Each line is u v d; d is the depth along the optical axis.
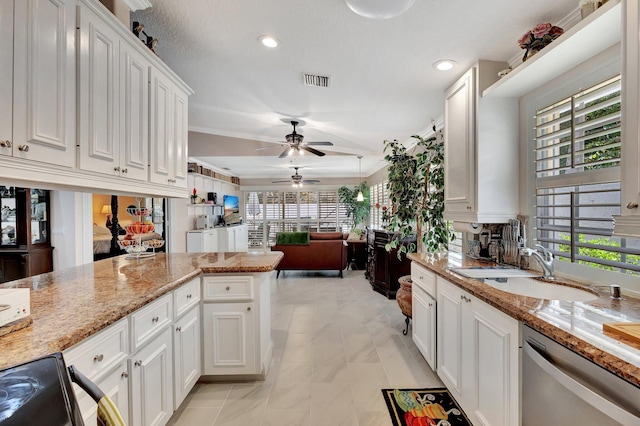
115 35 1.54
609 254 1.55
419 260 2.49
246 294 2.19
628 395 0.83
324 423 1.83
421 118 3.56
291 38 1.99
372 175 8.73
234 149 5.64
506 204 2.18
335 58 2.22
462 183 2.36
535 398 1.19
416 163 3.27
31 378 0.70
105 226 5.09
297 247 5.70
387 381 2.27
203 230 6.68
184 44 2.11
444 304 2.06
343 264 5.76
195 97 3.19
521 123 2.16
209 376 2.24
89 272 2.04
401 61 2.23
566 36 1.45
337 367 2.47
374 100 3.03
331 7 1.67
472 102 2.22
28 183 1.27
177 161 2.21
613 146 1.47
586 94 1.60
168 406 1.71
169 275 1.93
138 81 1.74
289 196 10.20
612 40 1.46
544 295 1.76
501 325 1.39
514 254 2.14
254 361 2.21
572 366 1.01
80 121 1.32
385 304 4.11
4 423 0.60
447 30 1.83
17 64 1.05
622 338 0.97
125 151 1.62
